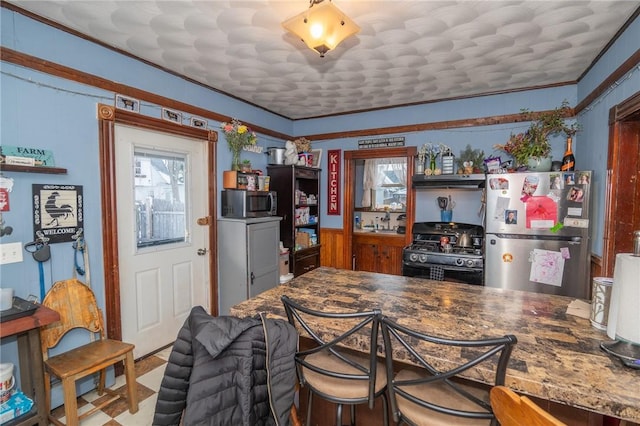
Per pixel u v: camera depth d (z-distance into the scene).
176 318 2.89
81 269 2.11
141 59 2.49
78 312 2.01
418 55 2.46
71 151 2.06
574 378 0.94
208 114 3.12
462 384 1.30
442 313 1.46
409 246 3.48
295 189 3.92
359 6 1.80
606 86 2.29
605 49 2.33
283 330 1.22
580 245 2.57
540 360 1.04
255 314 1.47
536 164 2.83
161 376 2.38
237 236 3.13
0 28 1.74
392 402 1.19
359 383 1.32
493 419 1.02
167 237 2.82
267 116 4.04
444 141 3.67
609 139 2.23
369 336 1.24
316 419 1.67
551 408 1.24
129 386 1.97
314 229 4.39
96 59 2.19
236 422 1.12
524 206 2.75
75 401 1.73
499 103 3.36
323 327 1.33
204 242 3.15
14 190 1.80
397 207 4.80
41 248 1.90
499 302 1.62
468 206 3.70
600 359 1.05
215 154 3.21
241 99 3.56
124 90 2.36
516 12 1.87
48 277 1.95
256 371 1.18
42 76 1.91
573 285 2.61
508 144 3.13
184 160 2.96
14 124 1.79
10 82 1.78
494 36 2.16
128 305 2.50
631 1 1.74
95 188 2.20
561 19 1.94
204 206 3.15
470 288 1.87
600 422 1.18
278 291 1.80
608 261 2.20
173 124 2.76
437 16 1.91
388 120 3.95
